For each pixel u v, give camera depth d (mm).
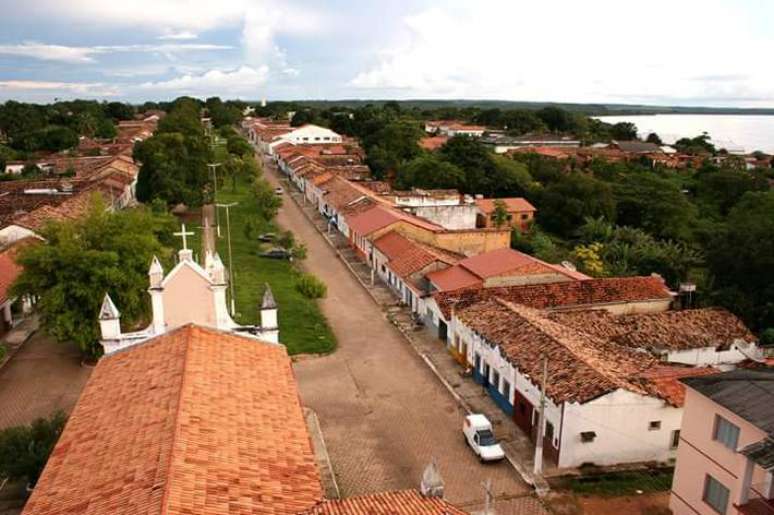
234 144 126688
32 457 24875
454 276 48656
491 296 43156
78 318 36531
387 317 48469
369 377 38312
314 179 93562
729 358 40125
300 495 18203
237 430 20109
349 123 170875
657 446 29641
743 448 20422
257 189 86312
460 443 31266
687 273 63281
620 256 70062
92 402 22438
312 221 82875
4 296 42812
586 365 30203
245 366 24516
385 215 63750
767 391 22453
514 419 33188
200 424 19578
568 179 93562
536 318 37719
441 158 104375
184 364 22516
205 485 17047
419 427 32688
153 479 16828
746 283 55000
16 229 54062
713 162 157375
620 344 38000
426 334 45250
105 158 112062
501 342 34562
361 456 29906
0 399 34625
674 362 37781
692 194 117062
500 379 34531
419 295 47250
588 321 40031
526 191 99188
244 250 65812
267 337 27938
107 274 36188
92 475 18062
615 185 98188
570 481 28016
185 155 80250
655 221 90688
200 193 78562
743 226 57656
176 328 26359
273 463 19219
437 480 19688
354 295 53625
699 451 24031
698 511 24188
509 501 26719
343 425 32688
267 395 23031
